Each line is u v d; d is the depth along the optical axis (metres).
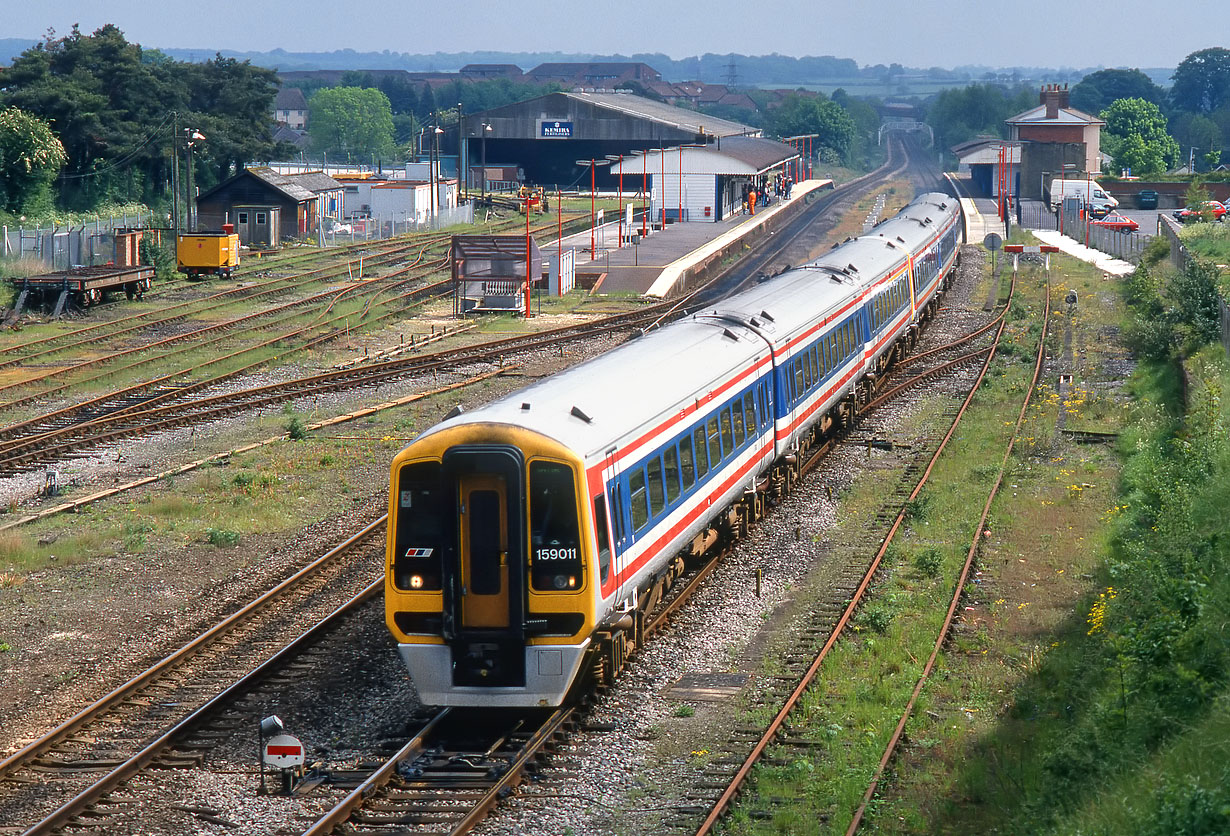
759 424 54.03
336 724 35.66
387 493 61.12
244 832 29.02
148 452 69.69
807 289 70.25
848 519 56.47
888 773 31.73
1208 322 87.19
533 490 34.50
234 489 61.81
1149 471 59.25
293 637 42.53
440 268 155.75
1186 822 24.44
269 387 85.25
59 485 62.50
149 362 93.56
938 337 109.12
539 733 34.03
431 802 30.53
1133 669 33.72
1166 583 36.66
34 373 89.44
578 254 164.12
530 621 34.56
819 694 37.12
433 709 36.44
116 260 138.25
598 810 30.27
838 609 44.72
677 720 35.75
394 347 103.88
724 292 143.25
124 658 41.09
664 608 45.31
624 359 45.75
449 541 34.16
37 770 32.72
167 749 33.62
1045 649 40.06
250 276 147.50
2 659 41.22
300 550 52.50
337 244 184.62
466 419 35.12
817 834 28.62
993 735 33.94
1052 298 130.25
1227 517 43.62
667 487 42.19
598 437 36.78
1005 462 64.81
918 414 78.75
